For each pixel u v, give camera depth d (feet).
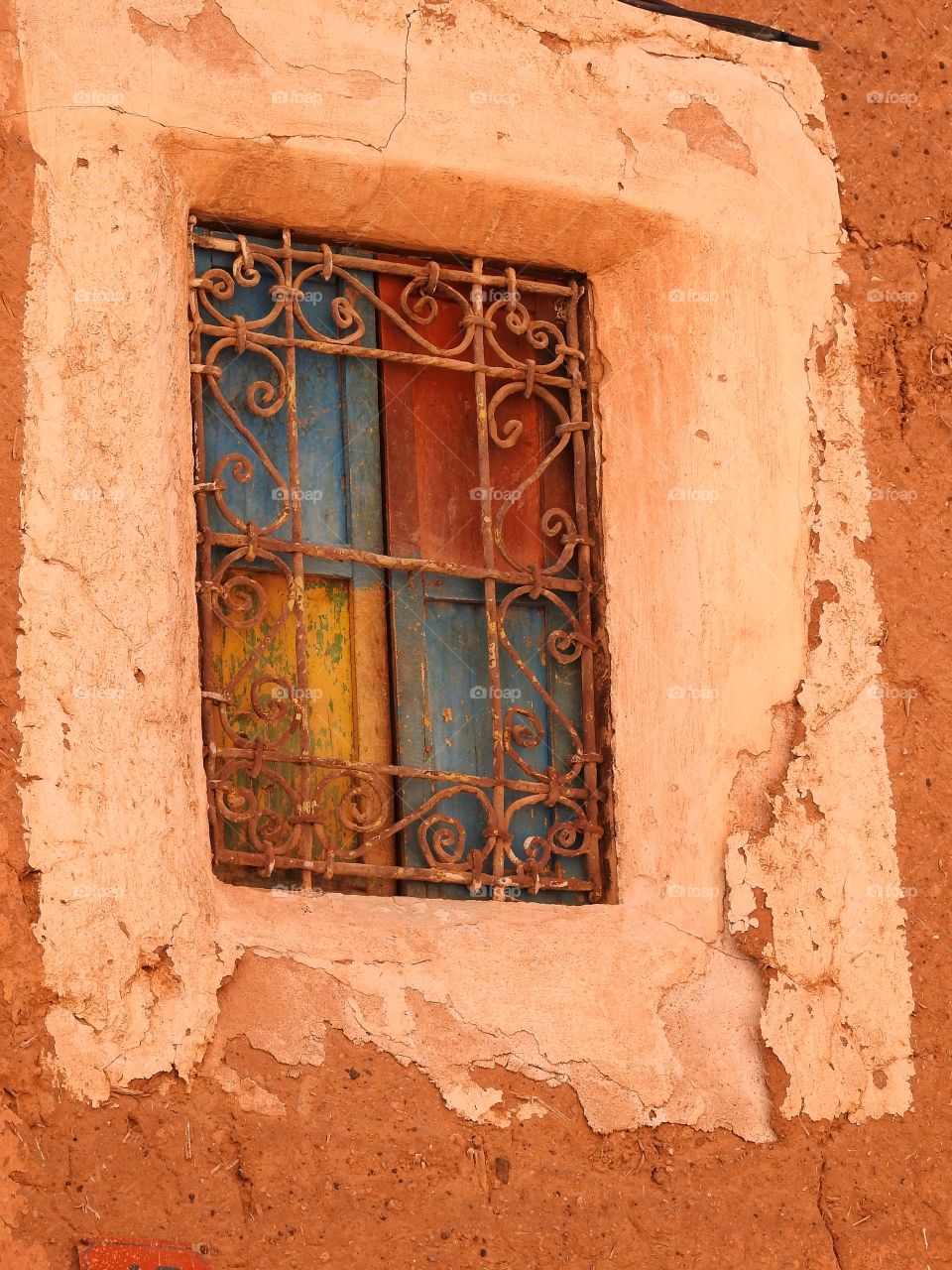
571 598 15.83
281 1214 12.61
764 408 15.80
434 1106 13.37
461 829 14.76
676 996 14.55
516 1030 13.84
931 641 15.85
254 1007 13.03
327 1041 13.19
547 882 15.08
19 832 12.35
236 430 14.53
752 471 15.67
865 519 15.90
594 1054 14.03
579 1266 13.43
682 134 15.84
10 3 13.44
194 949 12.91
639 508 15.80
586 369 16.12
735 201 15.97
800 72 16.48
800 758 15.23
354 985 13.43
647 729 15.48
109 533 13.11
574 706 15.71
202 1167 12.47
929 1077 14.94
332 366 15.19
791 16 16.57
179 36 14.02
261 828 14.02
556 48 15.48
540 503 15.83
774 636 15.44
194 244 14.60
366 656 14.87
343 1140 12.97
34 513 12.82
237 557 14.19
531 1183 13.50
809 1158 14.40
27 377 12.97
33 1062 12.11
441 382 15.58
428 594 15.16
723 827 15.03
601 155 15.48
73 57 13.61
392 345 15.37
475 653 15.35
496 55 15.21
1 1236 11.80
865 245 16.44
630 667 15.65
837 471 15.90
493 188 15.08
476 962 13.99
